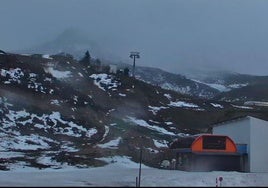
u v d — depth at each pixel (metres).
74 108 93.75
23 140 68.06
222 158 49.16
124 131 85.62
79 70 131.25
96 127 85.81
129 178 35.06
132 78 143.75
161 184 29.34
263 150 49.72
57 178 34.78
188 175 37.47
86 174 40.44
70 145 69.44
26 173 41.12
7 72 98.44
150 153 63.44
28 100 86.94
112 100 117.00
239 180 33.56
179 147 53.81
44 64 122.12
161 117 115.94
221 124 57.69
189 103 142.25
